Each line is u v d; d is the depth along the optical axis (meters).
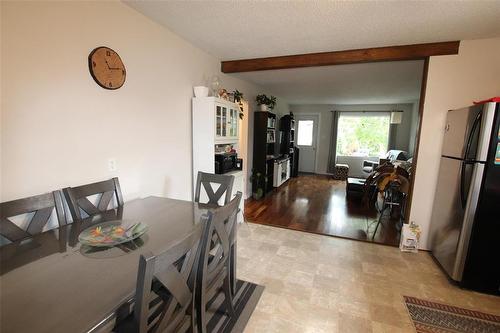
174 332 1.10
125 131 2.16
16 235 1.34
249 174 5.12
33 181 1.53
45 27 1.52
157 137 2.53
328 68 3.63
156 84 2.46
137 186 2.33
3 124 1.38
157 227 1.53
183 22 2.35
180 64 2.77
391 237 3.26
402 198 3.77
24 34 1.42
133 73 2.18
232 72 3.61
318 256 2.70
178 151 2.86
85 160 1.83
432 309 1.92
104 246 1.25
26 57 1.44
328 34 2.51
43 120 1.55
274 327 1.71
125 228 1.45
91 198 1.91
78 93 1.75
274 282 2.21
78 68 1.73
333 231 3.41
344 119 7.93
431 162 2.82
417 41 2.63
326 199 5.06
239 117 3.80
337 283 2.22
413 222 2.95
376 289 2.15
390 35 2.50
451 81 2.65
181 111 2.86
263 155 5.14
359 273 2.39
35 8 1.46
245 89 4.62
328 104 8.01
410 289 2.17
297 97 6.73
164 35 2.50
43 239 1.35
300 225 3.61
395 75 3.96
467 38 2.53
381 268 2.50
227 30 2.50
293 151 7.56
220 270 1.54
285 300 1.98
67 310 0.81
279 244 2.96
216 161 3.21
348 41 2.69
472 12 1.99
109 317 0.81
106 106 1.96
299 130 8.47
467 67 2.60
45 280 0.98
